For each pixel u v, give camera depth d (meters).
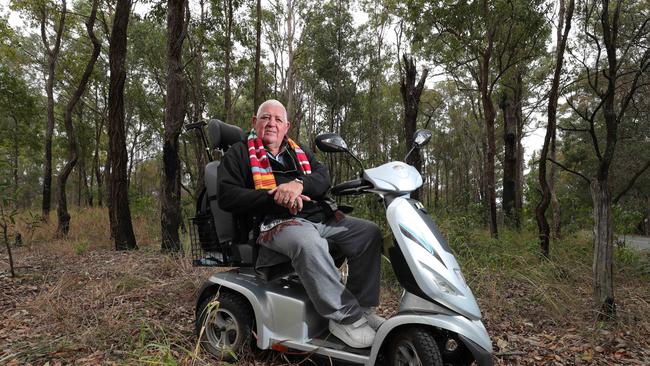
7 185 5.96
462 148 40.19
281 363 3.09
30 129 22.70
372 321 2.90
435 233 2.73
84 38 20.58
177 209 8.24
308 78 27.78
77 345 3.38
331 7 25.97
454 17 10.71
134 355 2.99
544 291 4.61
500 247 7.00
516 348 3.57
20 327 3.94
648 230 24.67
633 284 5.66
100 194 26.89
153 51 22.92
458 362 2.89
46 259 7.68
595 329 3.91
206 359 3.13
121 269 6.17
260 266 3.13
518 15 10.32
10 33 15.04
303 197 2.96
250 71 23.67
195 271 5.61
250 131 3.37
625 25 6.59
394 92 28.56
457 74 18.48
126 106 27.50
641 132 13.27
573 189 28.44
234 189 3.06
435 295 2.52
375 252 2.95
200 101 21.62
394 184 2.82
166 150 8.30
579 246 7.23
